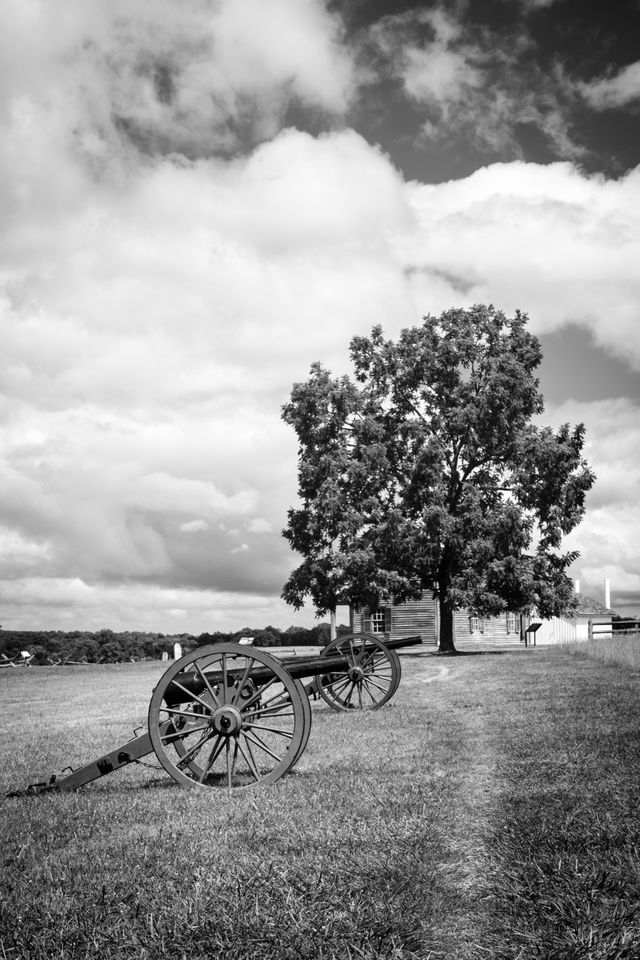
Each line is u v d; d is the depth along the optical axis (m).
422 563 40.72
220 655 9.70
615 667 23.61
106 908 5.38
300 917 4.97
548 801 7.65
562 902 5.04
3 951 4.77
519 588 40.44
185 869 6.20
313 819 7.61
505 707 15.64
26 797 9.55
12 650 61.38
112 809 8.52
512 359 43.00
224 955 4.59
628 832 6.30
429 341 44.56
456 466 43.41
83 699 23.97
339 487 42.59
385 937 4.70
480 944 4.78
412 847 6.37
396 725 14.20
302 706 9.57
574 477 42.56
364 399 44.66
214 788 9.39
